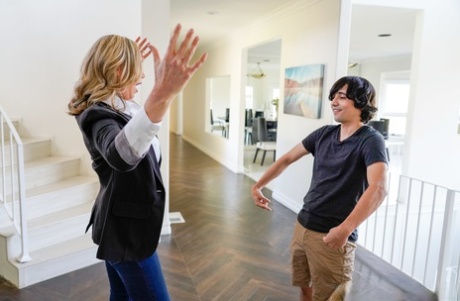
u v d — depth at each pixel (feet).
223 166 22.29
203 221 12.42
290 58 14.26
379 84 30.89
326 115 11.80
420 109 13.96
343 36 11.09
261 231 11.64
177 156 25.45
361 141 4.79
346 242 4.62
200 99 28.30
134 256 3.35
